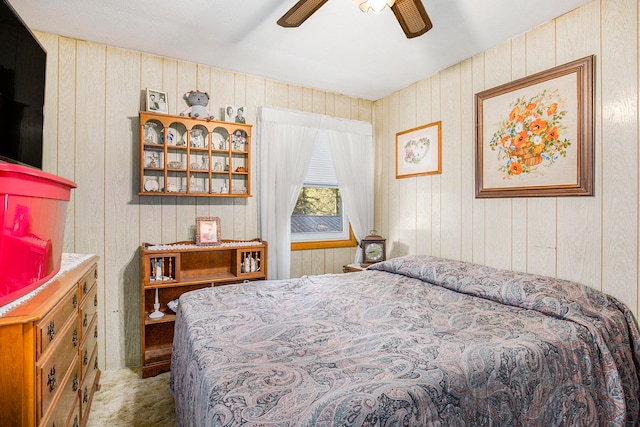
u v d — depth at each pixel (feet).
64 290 4.04
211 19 7.42
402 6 5.10
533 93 7.57
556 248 7.23
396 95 11.72
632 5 6.10
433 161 10.21
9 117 5.44
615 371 4.98
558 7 6.86
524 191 7.75
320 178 12.10
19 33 5.72
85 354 5.69
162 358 8.42
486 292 6.75
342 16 7.24
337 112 12.01
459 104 9.43
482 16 7.16
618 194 6.28
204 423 3.37
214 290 7.27
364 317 5.67
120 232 8.76
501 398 3.92
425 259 8.99
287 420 2.88
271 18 7.38
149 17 7.34
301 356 4.13
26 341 3.20
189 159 9.05
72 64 8.24
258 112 10.50
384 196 12.23
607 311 5.91
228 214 10.12
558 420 4.40
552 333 4.92
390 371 3.72
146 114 8.48
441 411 3.43
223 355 4.16
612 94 6.36
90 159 8.42
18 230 3.63
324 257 11.98
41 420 3.41
